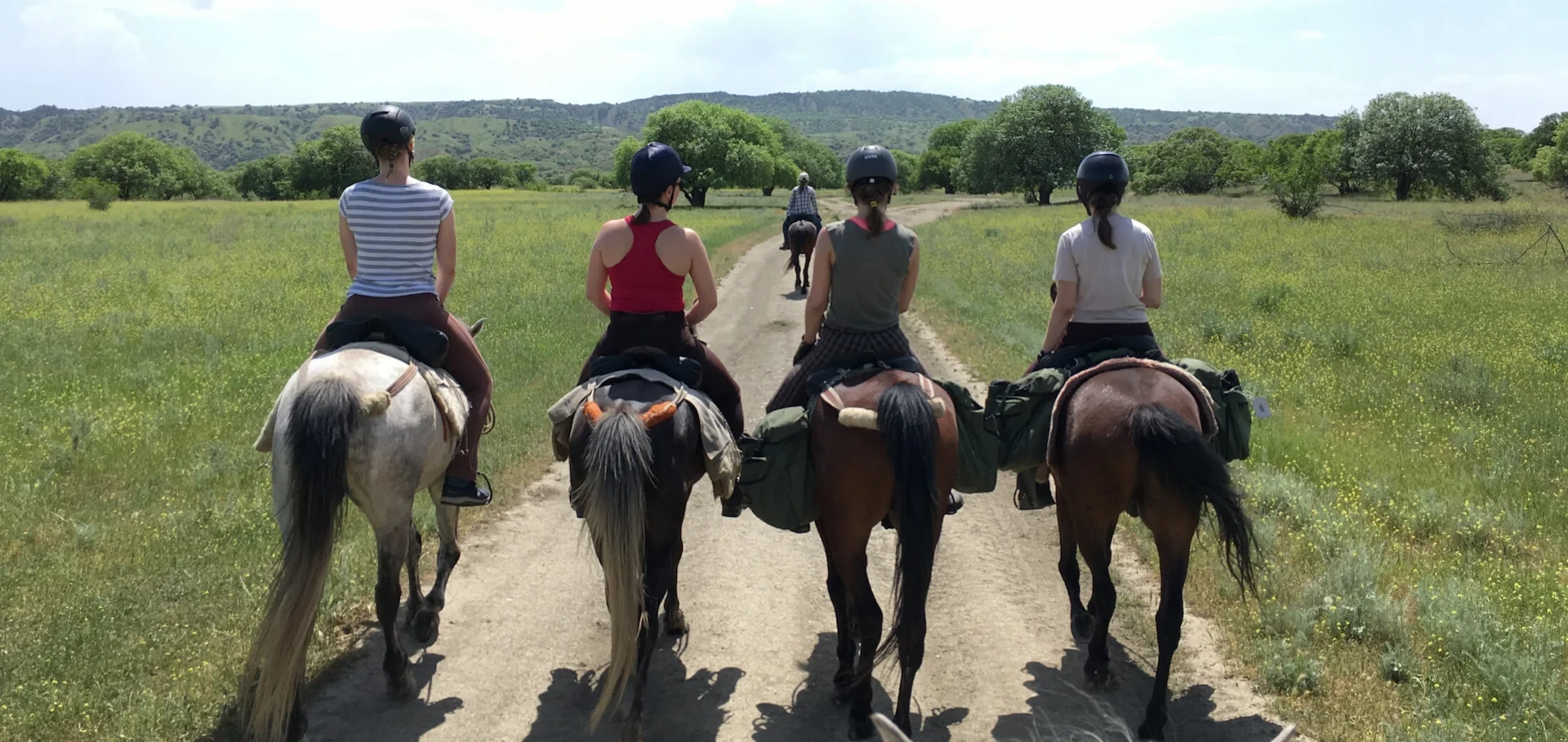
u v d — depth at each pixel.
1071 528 5.55
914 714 4.82
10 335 12.98
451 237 5.17
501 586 6.29
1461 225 30.11
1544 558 6.34
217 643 5.21
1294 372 11.40
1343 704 4.69
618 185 83.94
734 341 14.70
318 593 4.01
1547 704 4.47
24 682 4.70
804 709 4.90
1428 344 12.78
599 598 6.14
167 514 6.81
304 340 13.24
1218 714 4.70
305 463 4.00
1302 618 5.34
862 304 4.63
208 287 18.55
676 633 5.68
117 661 4.94
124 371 11.11
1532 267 21.31
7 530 6.53
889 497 4.31
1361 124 66.75
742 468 4.59
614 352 4.84
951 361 12.66
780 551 6.95
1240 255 24.36
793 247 19.97
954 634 5.68
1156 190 85.88
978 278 20.67
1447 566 6.15
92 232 34.59
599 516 3.98
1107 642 5.45
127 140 97.00
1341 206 46.84
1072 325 5.24
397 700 4.87
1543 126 106.38
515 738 4.61
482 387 5.43
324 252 26.50
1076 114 65.62
